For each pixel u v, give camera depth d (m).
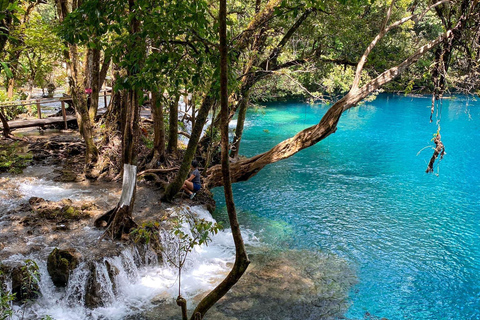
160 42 6.66
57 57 17.27
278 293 9.09
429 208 14.54
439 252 11.33
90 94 16.80
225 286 5.07
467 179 17.92
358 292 9.30
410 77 13.96
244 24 14.10
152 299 8.63
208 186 13.62
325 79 18.73
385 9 15.45
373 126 30.55
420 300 9.09
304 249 11.27
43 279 8.24
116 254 8.80
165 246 9.85
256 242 11.56
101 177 13.48
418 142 25.16
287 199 15.16
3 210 10.51
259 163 11.95
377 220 13.42
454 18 10.78
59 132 18.84
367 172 18.84
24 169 14.14
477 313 8.67
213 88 6.81
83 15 6.48
